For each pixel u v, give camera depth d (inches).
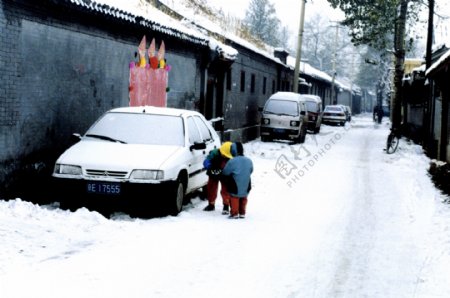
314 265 262.7
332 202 443.5
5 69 335.3
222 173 364.2
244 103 1039.0
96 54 446.0
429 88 906.7
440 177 557.9
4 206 294.4
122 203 331.3
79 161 332.8
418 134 1067.3
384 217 387.2
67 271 230.7
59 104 398.3
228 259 264.1
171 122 389.1
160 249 273.4
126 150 351.3
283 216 379.6
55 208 345.7
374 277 247.6
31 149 368.2
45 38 375.6
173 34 560.4
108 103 472.4
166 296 209.0
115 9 430.9
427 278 247.6
